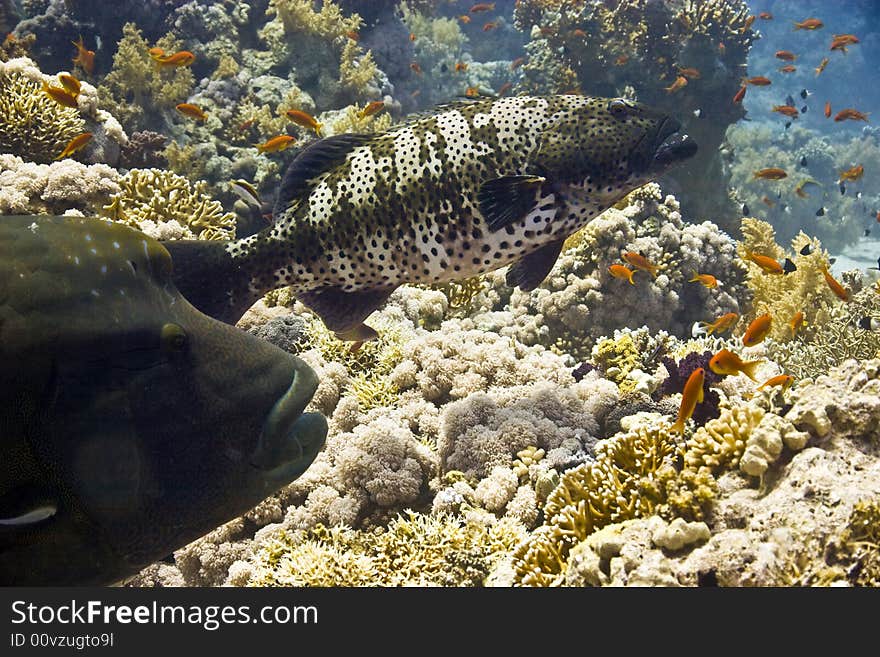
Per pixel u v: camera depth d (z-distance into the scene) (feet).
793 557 2.23
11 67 6.84
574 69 14.43
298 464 1.81
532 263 3.82
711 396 3.59
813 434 2.54
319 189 3.63
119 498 1.57
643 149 3.65
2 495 1.49
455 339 4.61
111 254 1.62
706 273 7.50
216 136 11.83
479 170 3.56
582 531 2.78
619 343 4.86
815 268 8.21
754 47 46.78
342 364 4.85
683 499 2.50
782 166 24.40
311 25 13.30
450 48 22.00
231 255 3.51
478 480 3.67
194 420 1.65
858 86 43.88
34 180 5.41
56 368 1.50
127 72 11.71
